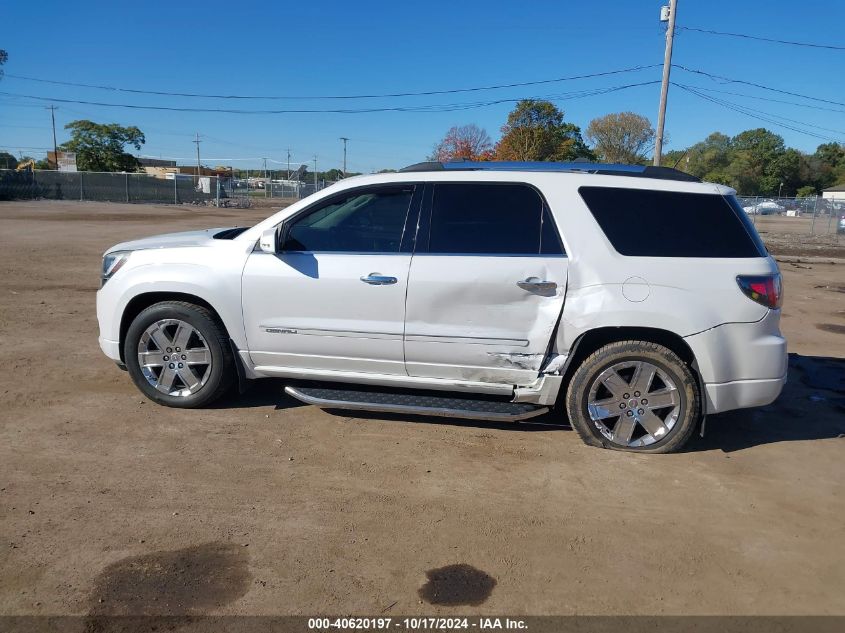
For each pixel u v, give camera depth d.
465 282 4.54
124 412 5.09
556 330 4.50
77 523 3.54
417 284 4.60
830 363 7.21
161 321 5.05
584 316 4.43
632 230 4.53
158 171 95.94
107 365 6.27
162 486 3.97
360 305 4.71
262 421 5.02
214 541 3.42
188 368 5.11
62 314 8.55
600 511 3.85
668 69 27.09
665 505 3.95
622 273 4.43
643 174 4.73
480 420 5.18
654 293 4.39
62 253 15.01
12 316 8.31
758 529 3.71
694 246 4.50
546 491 4.07
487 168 4.83
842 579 3.27
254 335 4.95
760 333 4.45
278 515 3.70
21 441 4.52
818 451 4.78
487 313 4.55
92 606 2.89
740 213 4.62
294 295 4.81
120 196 47.00
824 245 26.34
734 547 3.52
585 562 3.35
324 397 4.83
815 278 15.38
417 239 4.71
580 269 4.47
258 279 4.86
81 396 5.41
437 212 4.73
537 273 4.48
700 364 4.41
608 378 4.56
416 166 5.04
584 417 4.62
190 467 4.23
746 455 4.68
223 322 4.97
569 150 59.28
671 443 4.56
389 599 3.02
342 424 5.01
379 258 4.70
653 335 4.56
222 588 3.05
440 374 4.74
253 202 53.56
